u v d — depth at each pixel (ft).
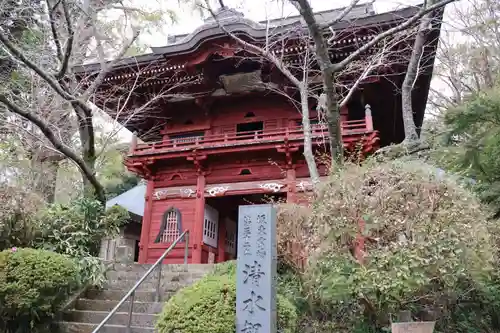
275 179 50.26
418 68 41.45
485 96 33.37
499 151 33.27
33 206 33.24
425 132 52.90
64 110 42.96
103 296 31.07
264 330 17.11
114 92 51.78
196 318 17.28
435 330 24.52
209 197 53.36
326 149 46.85
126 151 62.54
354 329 24.03
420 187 22.11
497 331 25.53
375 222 21.50
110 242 63.98
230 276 21.62
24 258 25.35
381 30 41.93
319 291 23.53
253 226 19.04
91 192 39.78
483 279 23.86
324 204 23.45
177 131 58.59
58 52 33.65
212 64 52.90
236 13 53.78
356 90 50.11
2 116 40.29
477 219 22.68
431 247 20.59
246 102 57.06
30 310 24.70
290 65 44.27
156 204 54.54
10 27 40.98
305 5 27.12
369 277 20.98
